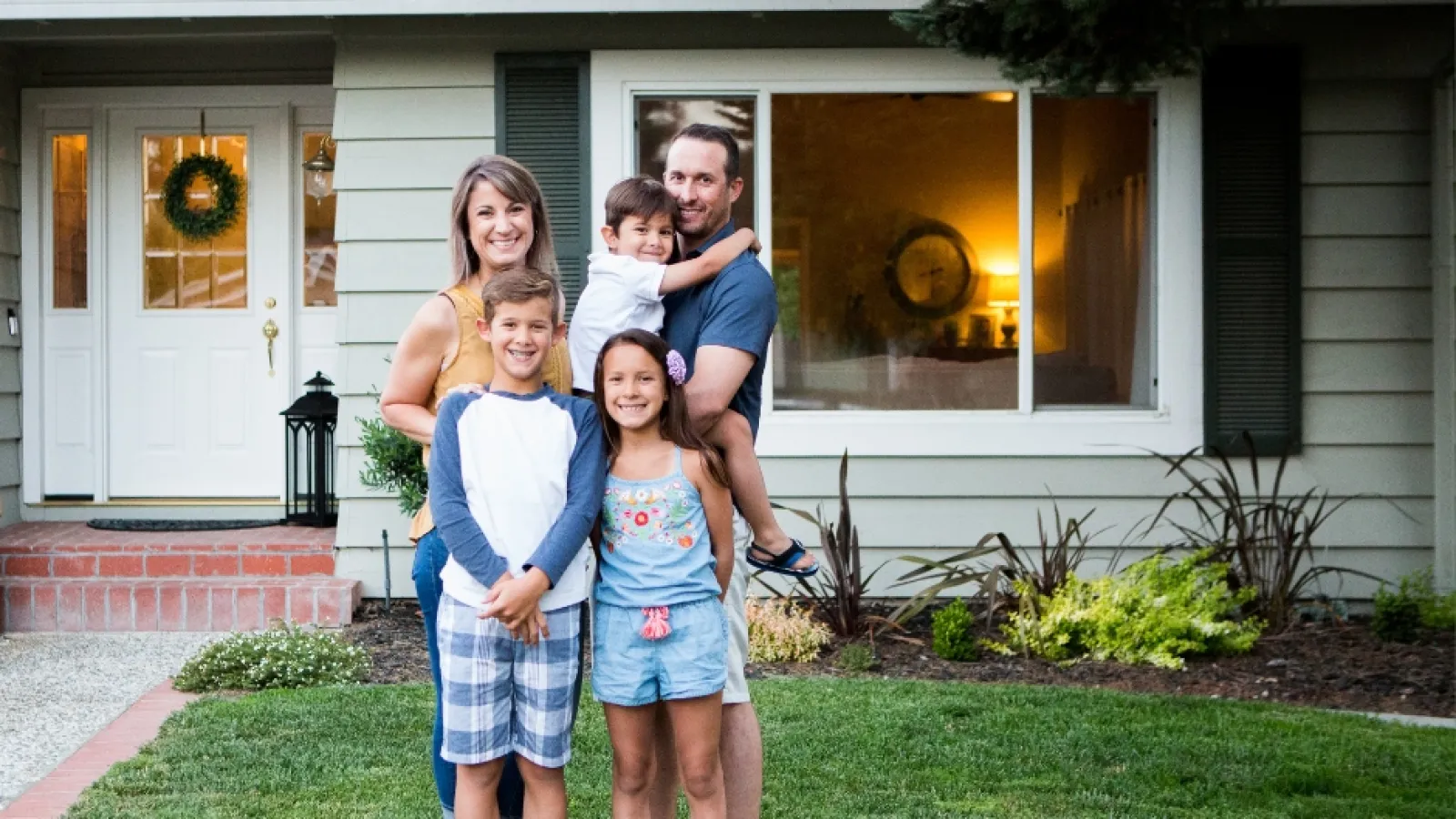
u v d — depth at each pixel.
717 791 2.99
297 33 6.76
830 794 3.88
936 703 4.87
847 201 6.74
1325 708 5.07
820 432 6.77
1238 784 4.00
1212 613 5.82
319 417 7.28
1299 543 6.82
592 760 4.20
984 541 6.11
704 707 2.94
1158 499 6.81
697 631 2.91
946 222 6.74
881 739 4.41
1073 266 6.75
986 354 6.77
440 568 3.03
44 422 7.64
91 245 7.63
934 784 3.98
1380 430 6.85
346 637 6.18
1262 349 6.80
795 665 5.66
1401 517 6.87
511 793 3.21
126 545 6.74
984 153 6.72
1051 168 6.73
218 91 7.64
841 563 6.18
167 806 3.73
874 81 6.72
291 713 4.68
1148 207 6.78
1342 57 6.78
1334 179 6.82
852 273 6.75
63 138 7.67
